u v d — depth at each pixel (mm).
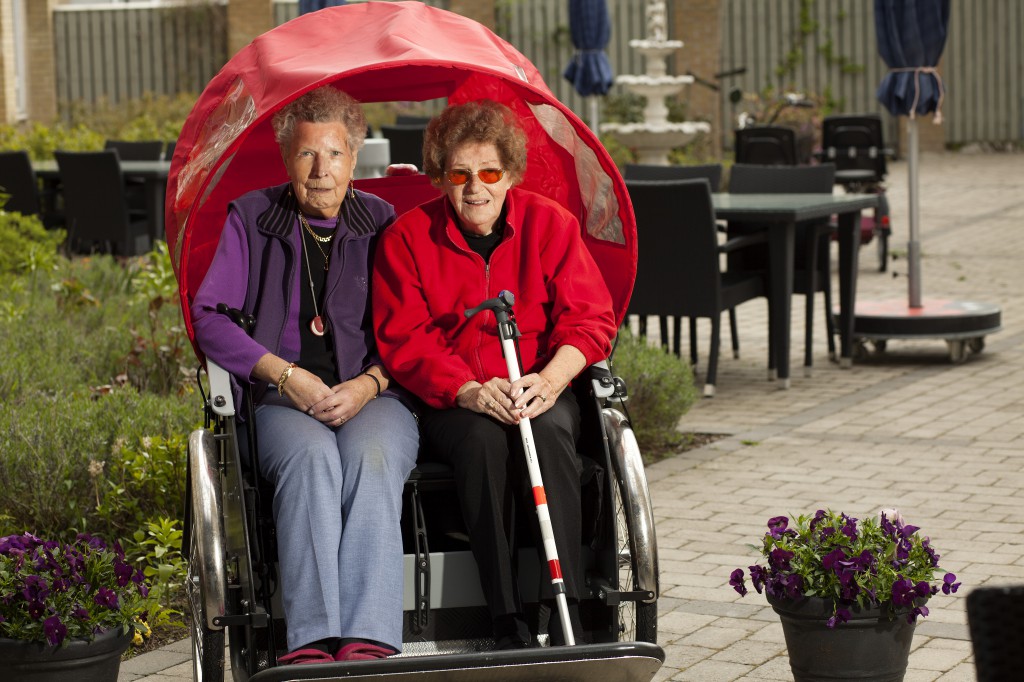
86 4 31031
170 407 6918
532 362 4574
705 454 7965
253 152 4910
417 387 4387
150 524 5648
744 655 5055
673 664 4984
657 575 4008
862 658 4375
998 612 2486
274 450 4133
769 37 30922
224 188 4953
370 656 3768
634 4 29547
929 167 28594
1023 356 10625
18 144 19375
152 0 31672
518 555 4238
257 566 3994
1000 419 8562
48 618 4207
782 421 8711
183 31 29484
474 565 4133
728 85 30734
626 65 29734
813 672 4426
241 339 4281
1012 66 32031
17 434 6465
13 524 6172
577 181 4914
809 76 30969
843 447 8008
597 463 4309
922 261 16188
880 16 10586
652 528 4039
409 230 4570
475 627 4250
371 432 4203
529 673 3641
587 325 4484
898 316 10391
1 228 12055
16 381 7707
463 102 5148
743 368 10531
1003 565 5863
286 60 4391
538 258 4574
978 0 31844
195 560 4121
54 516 6160
